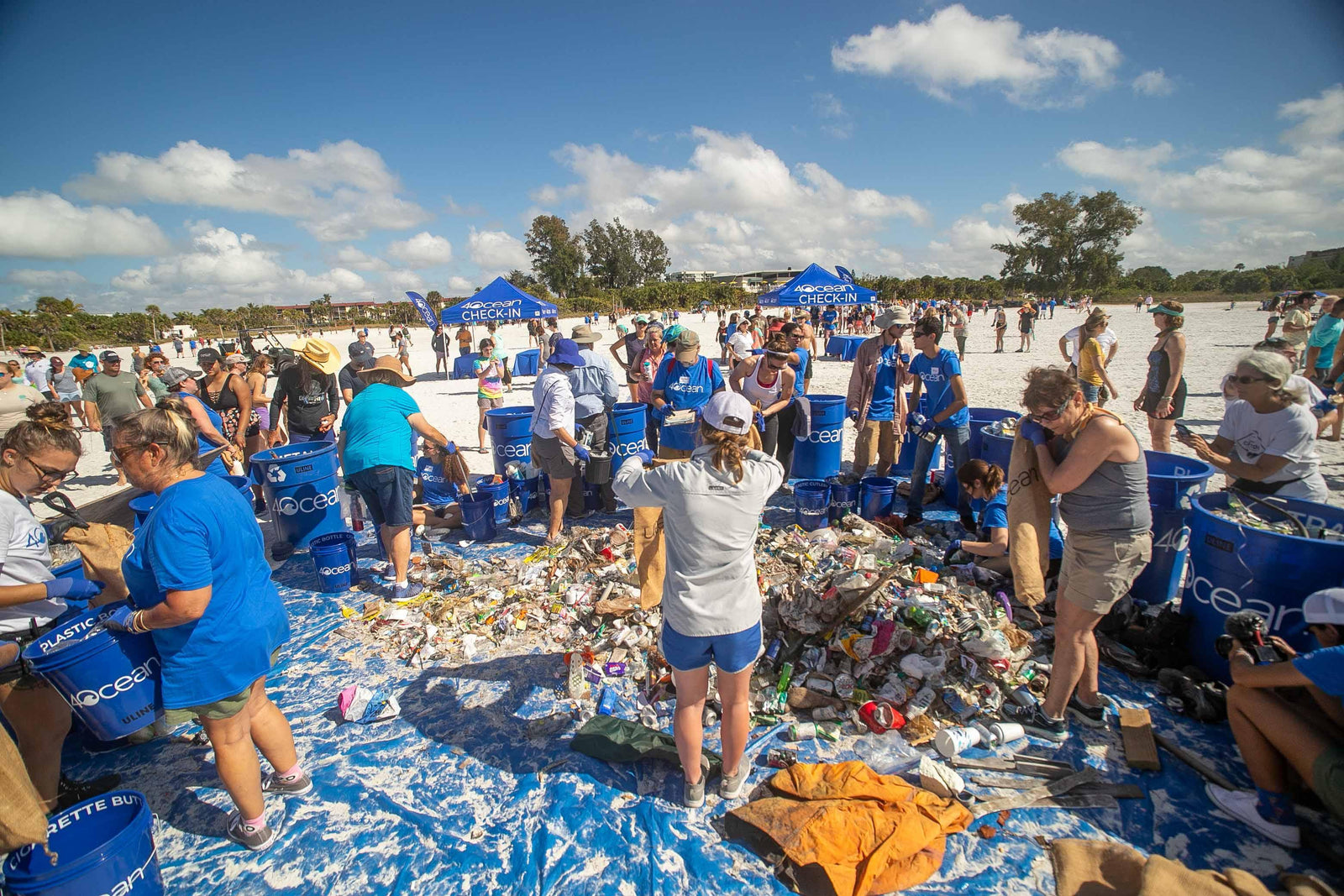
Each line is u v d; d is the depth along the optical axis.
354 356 5.86
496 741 3.33
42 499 3.41
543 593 4.77
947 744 3.09
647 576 4.20
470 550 5.80
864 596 3.66
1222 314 41.16
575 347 5.37
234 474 6.04
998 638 3.51
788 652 3.71
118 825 2.54
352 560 5.16
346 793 3.01
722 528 2.45
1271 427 3.96
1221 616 3.45
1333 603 2.44
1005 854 2.57
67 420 2.89
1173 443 8.77
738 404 2.45
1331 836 2.52
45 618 3.01
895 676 3.50
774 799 2.81
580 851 2.64
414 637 4.34
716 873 2.52
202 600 2.27
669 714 3.48
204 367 6.68
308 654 4.21
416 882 2.55
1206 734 3.21
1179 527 4.17
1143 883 2.31
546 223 95.12
